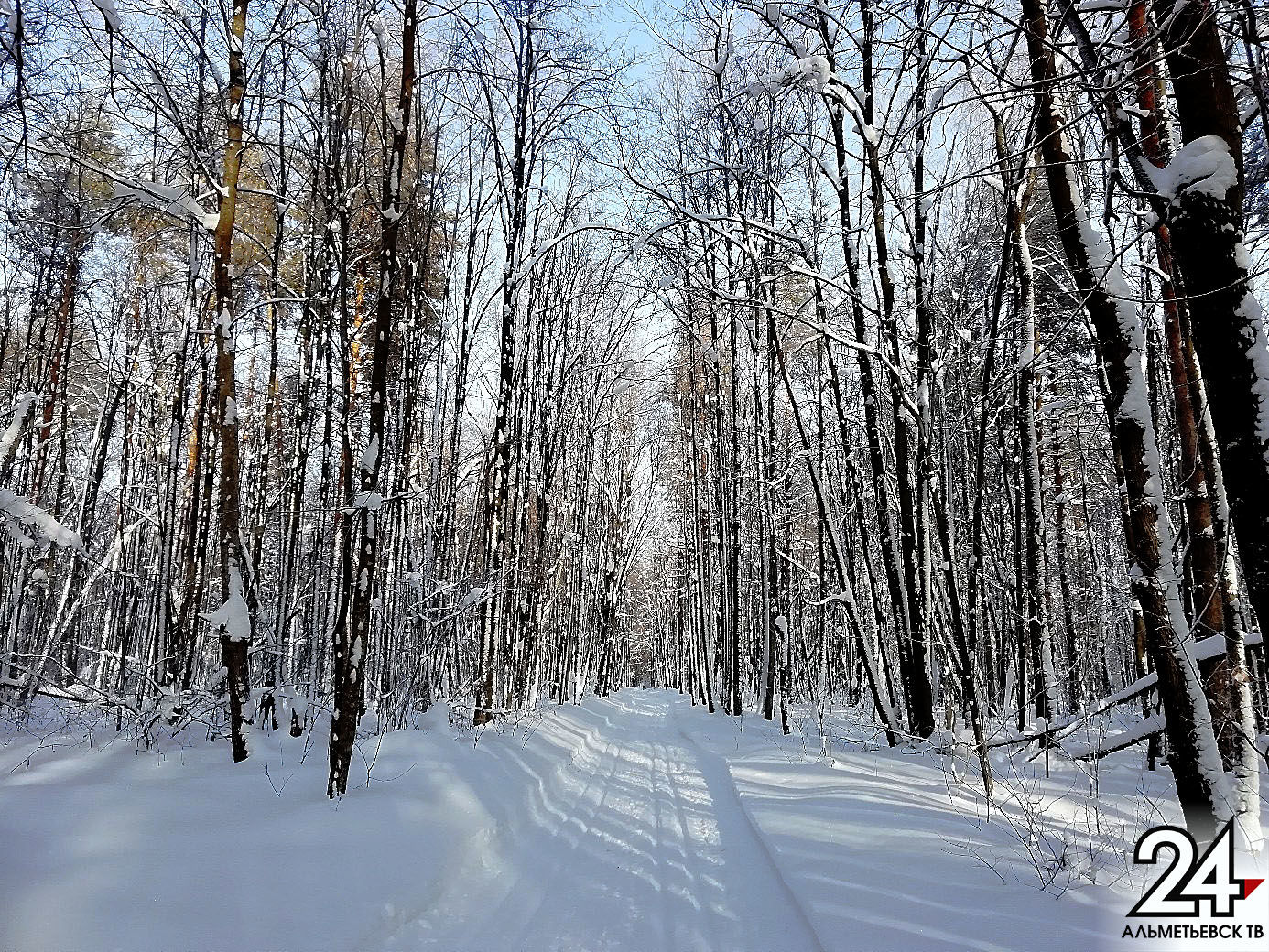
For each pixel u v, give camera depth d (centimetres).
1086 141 633
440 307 1286
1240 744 452
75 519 1387
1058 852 471
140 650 1345
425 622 1086
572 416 1934
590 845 665
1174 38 381
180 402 971
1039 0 520
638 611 4981
